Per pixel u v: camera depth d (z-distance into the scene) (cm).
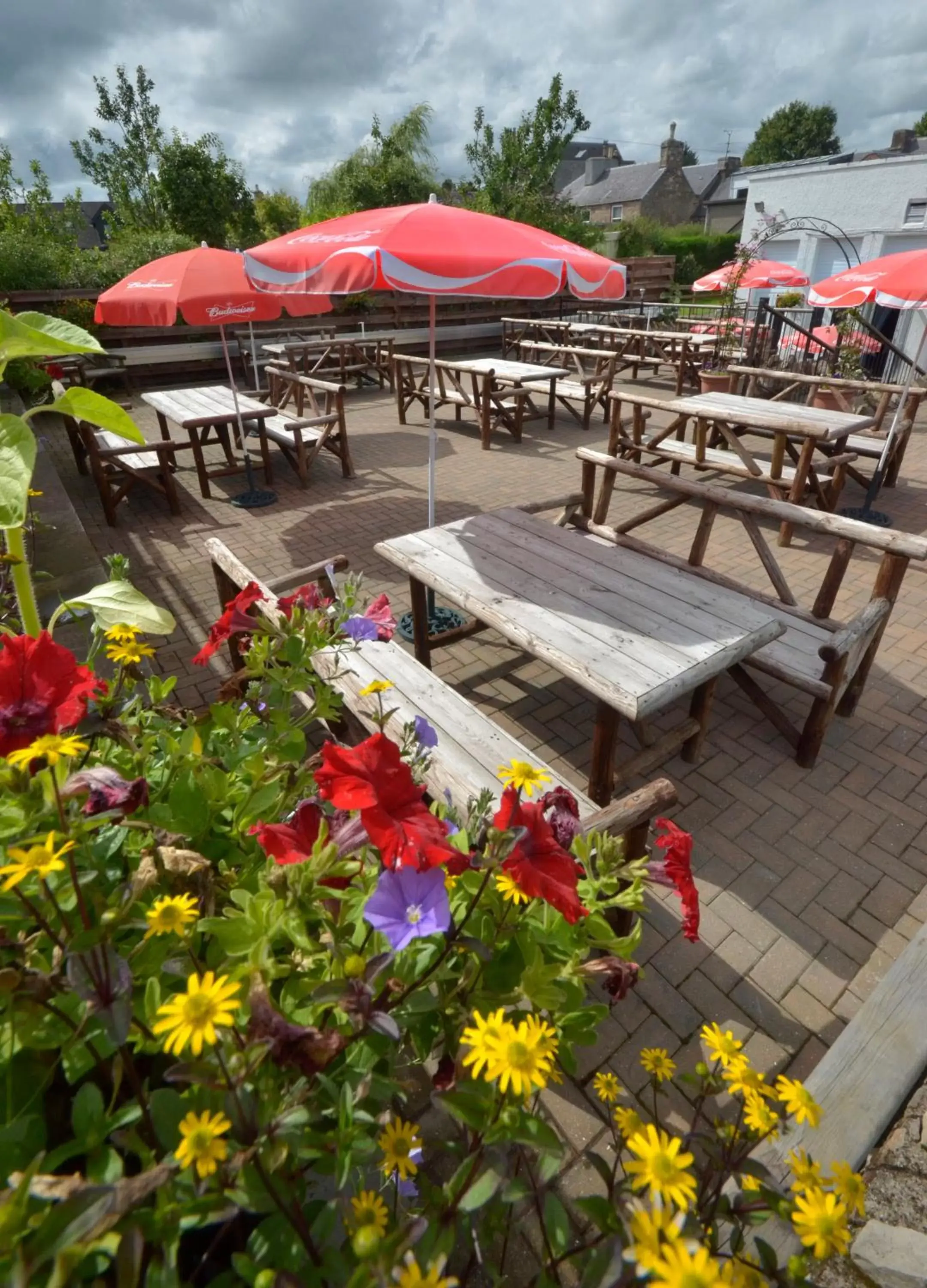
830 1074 174
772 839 271
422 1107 163
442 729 224
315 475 738
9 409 867
